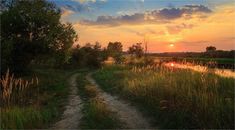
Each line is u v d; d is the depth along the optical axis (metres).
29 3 49.84
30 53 48.56
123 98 21.14
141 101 18.33
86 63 95.19
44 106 19.58
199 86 15.98
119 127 13.25
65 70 74.62
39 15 48.06
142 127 13.19
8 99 17.47
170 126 12.59
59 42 53.31
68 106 19.80
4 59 41.69
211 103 12.75
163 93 16.67
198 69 22.14
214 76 18.08
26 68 49.59
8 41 44.25
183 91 15.35
